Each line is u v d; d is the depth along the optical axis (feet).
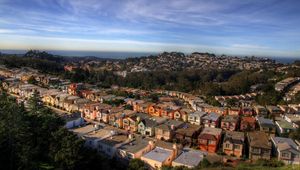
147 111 262.26
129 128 216.13
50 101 282.56
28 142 124.67
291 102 303.48
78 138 136.77
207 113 252.21
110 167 136.98
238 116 247.91
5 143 121.90
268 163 144.36
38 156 127.13
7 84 336.29
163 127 195.72
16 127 125.49
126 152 146.00
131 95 333.62
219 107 288.71
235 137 179.83
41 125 142.92
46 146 132.46
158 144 158.51
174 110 248.93
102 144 156.35
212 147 174.81
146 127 204.95
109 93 335.67
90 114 245.24
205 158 142.72
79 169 123.24
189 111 255.50
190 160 140.15
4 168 114.42
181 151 155.84
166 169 126.21
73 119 190.08
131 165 131.85
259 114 263.90
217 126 229.86
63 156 118.01
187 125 214.48
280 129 208.64
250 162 153.28
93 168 130.72
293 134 192.95
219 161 143.74
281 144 165.37
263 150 162.91
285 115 245.65
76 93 322.96
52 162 123.34
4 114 133.08
